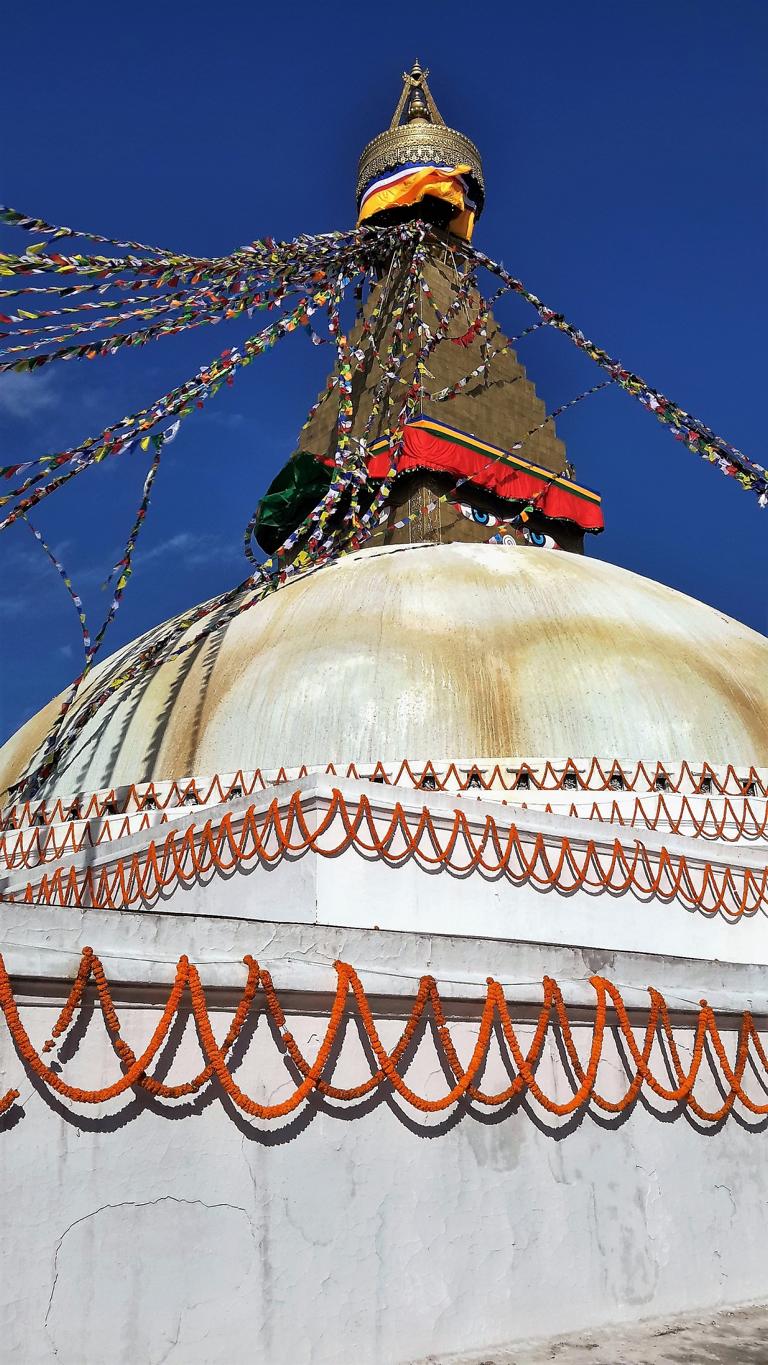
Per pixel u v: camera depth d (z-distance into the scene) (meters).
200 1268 5.63
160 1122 5.72
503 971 7.22
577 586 15.85
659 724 13.63
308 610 15.32
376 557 16.78
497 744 13.28
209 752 13.77
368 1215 6.23
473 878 10.70
